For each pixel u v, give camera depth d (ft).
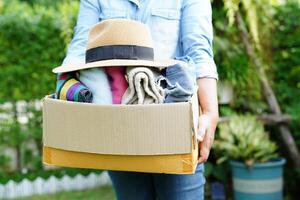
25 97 14.40
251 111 12.49
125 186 5.39
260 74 11.21
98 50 4.27
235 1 7.83
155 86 4.00
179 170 3.92
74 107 4.03
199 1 4.88
